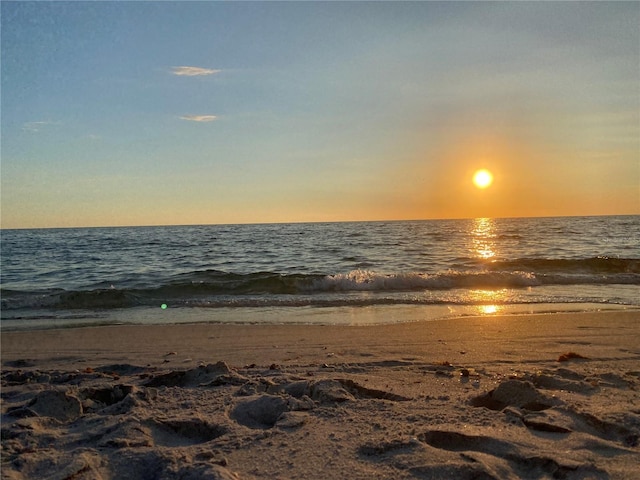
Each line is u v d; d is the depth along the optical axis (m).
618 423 2.93
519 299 10.25
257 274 15.05
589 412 3.10
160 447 2.75
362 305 9.83
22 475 2.43
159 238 41.50
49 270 18.48
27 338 6.79
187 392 3.75
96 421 3.14
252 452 2.69
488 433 2.85
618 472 2.43
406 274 13.30
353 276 12.60
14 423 3.07
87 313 9.27
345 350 5.75
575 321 7.52
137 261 21.95
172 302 10.33
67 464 2.51
